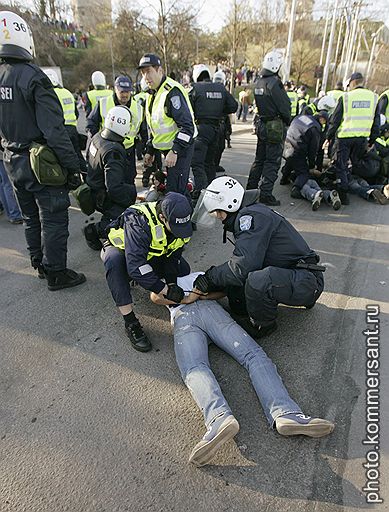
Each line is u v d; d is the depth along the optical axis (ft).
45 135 8.95
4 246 13.66
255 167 18.02
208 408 6.36
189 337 7.62
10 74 8.74
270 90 15.58
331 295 10.33
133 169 14.61
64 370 8.04
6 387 7.63
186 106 11.96
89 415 7.00
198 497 5.63
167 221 7.66
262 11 66.95
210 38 77.15
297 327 9.11
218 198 8.23
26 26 8.88
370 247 13.12
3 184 14.90
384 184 19.25
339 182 17.24
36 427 6.77
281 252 8.19
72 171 9.73
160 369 8.05
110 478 5.91
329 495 5.62
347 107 16.17
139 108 15.84
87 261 12.49
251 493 5.67
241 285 8.35
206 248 13.30
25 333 9.15
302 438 6.49
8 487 5.81
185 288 9.07
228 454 6.24
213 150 16.84
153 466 6.09
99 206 12.17
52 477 5.94
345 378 7.66
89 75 76.28
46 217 9.96
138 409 7.11
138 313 9.79
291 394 7.32
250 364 7.22
